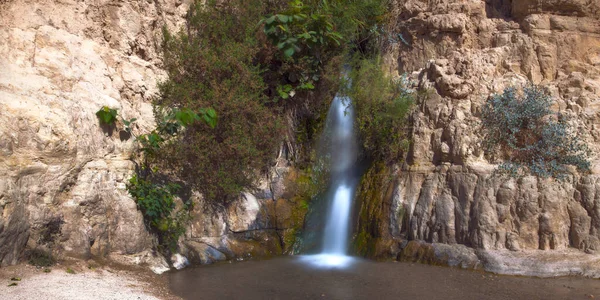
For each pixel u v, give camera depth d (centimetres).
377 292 642
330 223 957
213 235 870
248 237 909
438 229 823
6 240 588
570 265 718
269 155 952
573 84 831
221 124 885
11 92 668
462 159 829
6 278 559
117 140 785
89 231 695
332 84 1008
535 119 820
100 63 827
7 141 624
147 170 825
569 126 796
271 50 980
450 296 625
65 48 775
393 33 1042
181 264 786
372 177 936
